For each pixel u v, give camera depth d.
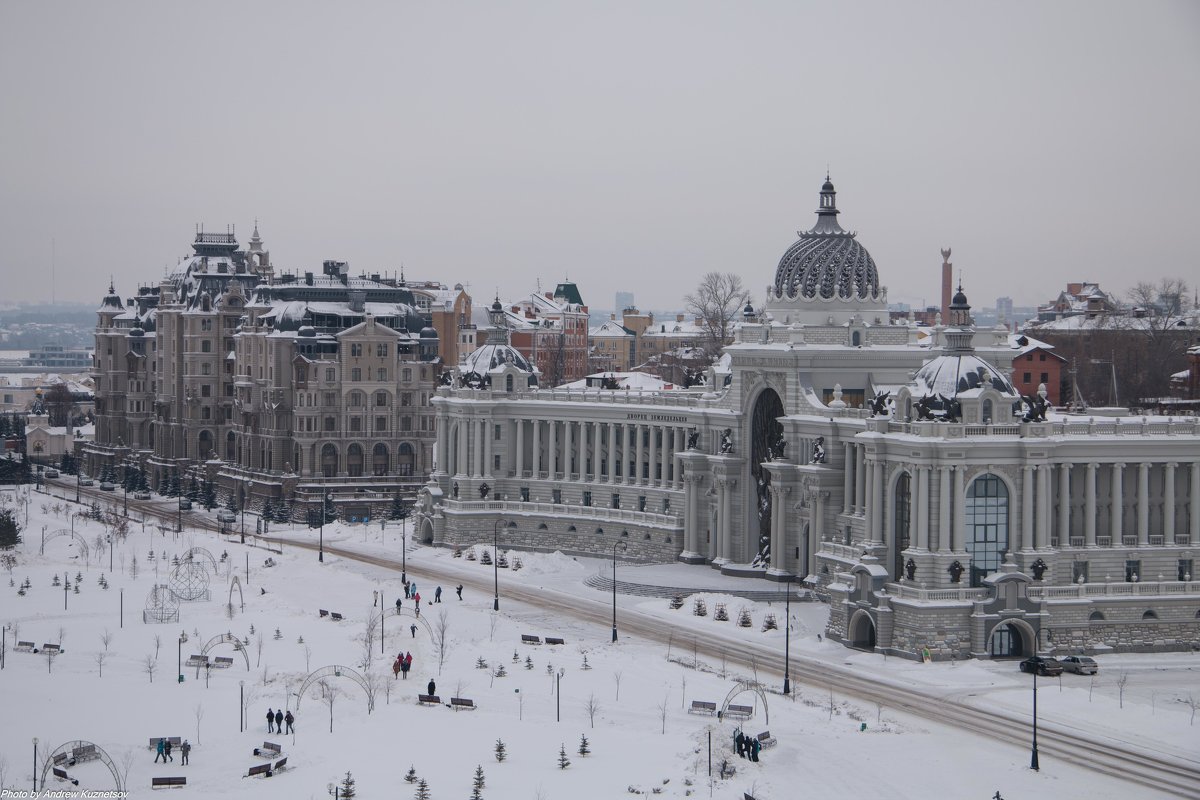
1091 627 175.12
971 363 179.25
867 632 178.38
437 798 123.94
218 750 138.00
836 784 127.69
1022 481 175.38
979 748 137.62
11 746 139.88
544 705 151.25
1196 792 126.25
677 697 154.25
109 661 171.12
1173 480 182.62
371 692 151.50
